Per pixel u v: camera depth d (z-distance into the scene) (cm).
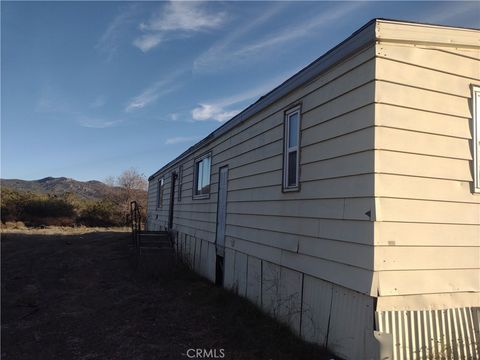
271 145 701
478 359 449
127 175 4206
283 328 597
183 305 780
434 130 456
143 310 747
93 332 627
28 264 1306
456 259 455
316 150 546
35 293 898
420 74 455
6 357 530
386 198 428
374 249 419
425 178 447
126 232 2714
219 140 1034
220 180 1011
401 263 427
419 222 439
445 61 470
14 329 645
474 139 480
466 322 450
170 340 585
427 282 436
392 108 439
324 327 507
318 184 537
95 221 3506
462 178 468
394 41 444
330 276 496
